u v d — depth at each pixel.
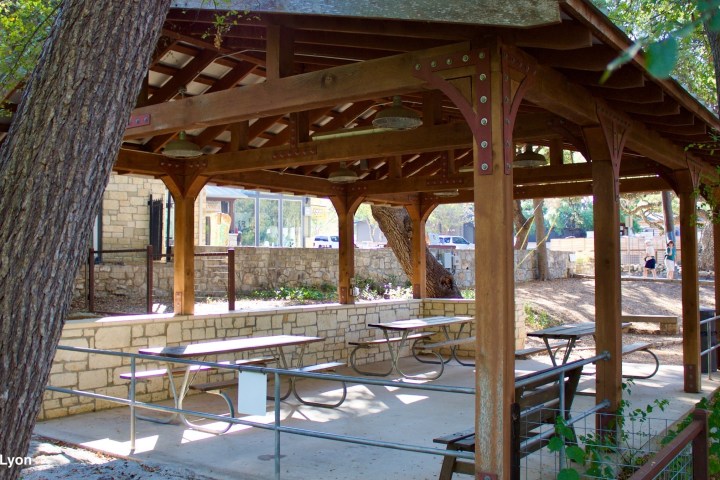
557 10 3.15
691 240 7.68
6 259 2.18
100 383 6.84
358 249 16.72
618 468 4.64
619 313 5.24
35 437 5.67
